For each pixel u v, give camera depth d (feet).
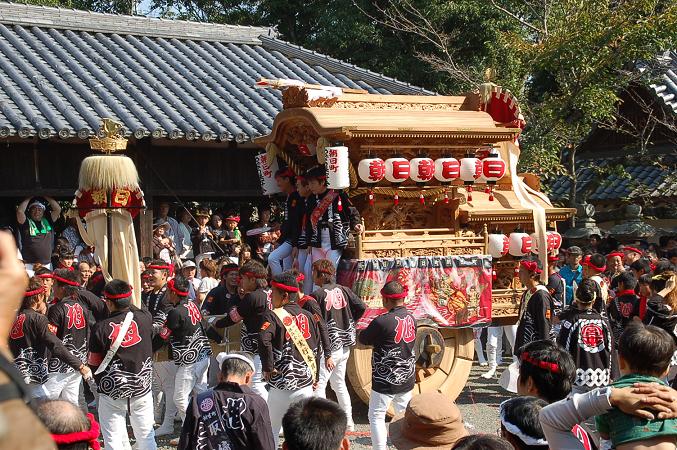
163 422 27.99
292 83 30.04
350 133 27.55
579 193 63.31
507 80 54.13
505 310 32.63
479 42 65.57
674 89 58.03
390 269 29.14
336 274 29.40
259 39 55.98
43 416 11.66
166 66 47.80
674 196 59.26
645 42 50.88
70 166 40.16
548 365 13.15
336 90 30.63
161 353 27.32
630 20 50.90
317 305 25.20
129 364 21.52
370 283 28.68
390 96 31.78
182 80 46.29
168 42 52.19
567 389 13.17
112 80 44.19
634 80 56.18
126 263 26.53
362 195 30.30
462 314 30.35
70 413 11.82
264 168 32.76
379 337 23.77
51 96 39.55
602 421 11.48
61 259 32.86
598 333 23.95
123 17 51.11
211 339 28.45
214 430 15.38
